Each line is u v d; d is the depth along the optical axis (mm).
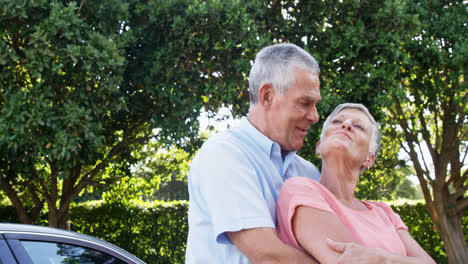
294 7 7355
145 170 9625
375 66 7070
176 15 6645
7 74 5840
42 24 5637
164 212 10547
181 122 6961
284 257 1239
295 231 1295
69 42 5949
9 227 2238
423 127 10688
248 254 1297
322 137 1670
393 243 1485
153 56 6586
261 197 1382
